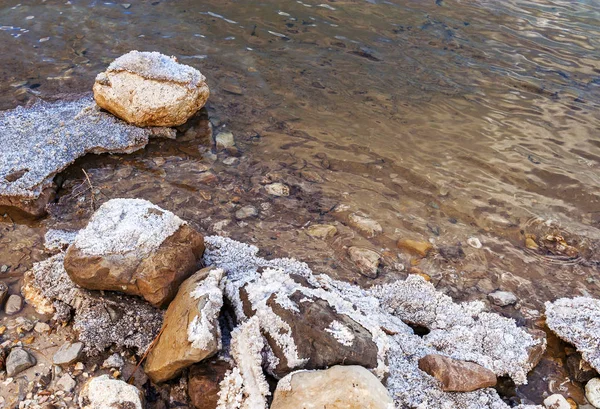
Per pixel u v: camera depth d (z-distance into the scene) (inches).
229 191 83.7
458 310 71.7
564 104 106.3
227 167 87.4
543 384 67.1
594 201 88.3
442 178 89.6
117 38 111.3
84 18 117.3
